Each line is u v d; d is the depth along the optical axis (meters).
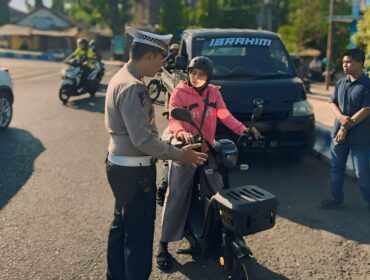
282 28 27.66
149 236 3.03
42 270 3.58
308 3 26.38
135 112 2.65
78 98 12.66
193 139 3.06
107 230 4.31
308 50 27.31
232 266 3.09
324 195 5.33
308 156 7.04
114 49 42.62
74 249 3.93
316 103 12.28
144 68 2.78
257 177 5.93
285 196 5.28
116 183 2.90
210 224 3.13
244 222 2.76
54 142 7.53
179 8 42.00
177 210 3.58
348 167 6.12
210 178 3.40
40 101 11.95
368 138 4.55
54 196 5.14
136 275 3.03
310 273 3.61
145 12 61.66
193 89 3.43
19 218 4.53
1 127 8.13
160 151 2.71
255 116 3.18
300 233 4.32
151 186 2.96
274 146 5.85
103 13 53.16
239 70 6.42
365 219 4.66
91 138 7.87
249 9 37.00
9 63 31.05
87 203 4.96
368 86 4.37
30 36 51.06
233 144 3.17
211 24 37.31
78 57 11.91
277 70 6.57
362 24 7.40
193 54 6.65
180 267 3.69
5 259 3.73
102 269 3.62
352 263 3.78
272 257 3.86
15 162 6.34
